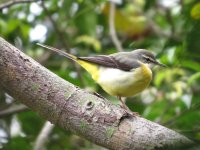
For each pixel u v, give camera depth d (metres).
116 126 6.89
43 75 7.31
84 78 13.38
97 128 6.96
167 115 12.45
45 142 12.28
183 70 13.21
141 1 16.27
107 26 15.80
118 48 13.46
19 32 15.27
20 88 7.27
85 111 7.07
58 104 7.18
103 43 16.03
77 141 13.53
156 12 16.33
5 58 7.23
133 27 15.50
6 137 13.25
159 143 6.57
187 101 12.44
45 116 7.35
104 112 7.00
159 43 15.09
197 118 11.61
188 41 9.04
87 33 14.78
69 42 15.31
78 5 14.64
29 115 13.59
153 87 13.96
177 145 6.30
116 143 6.84
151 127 6.76
